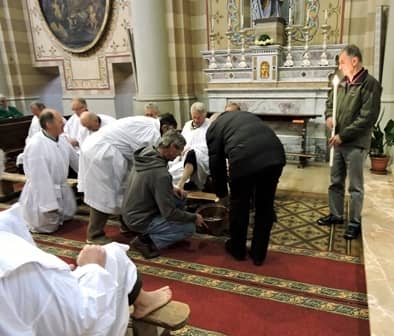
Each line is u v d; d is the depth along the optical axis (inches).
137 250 102.7
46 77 295.6
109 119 141.3
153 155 95.3
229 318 74.1
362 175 100.7
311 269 90.3
